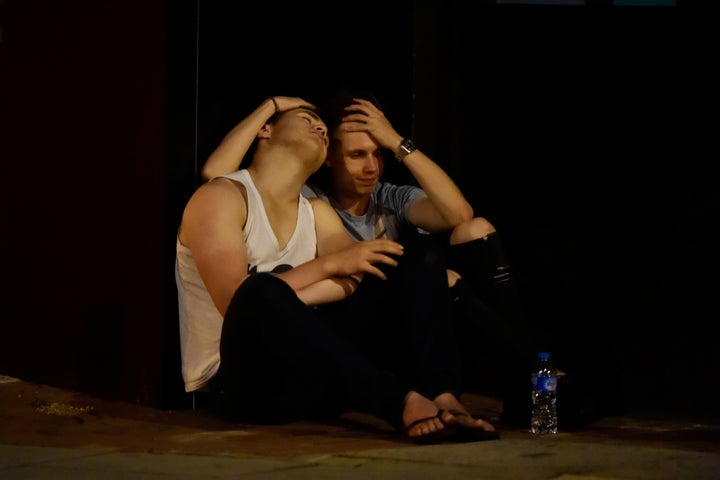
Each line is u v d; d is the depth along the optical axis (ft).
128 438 15.70
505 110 27.94
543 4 28.12
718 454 13.28
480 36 27.55
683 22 28.32
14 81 23.03
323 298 16.98
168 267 19.20
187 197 19.42
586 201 28.14
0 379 22.61
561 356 21.31
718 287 27.22
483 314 17.84
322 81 22.40
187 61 19.40
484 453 13.21
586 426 17.85
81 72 21.04
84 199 21.04
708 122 28.12
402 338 16.58
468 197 27.50
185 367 18.28
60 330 21.70
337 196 20.83
